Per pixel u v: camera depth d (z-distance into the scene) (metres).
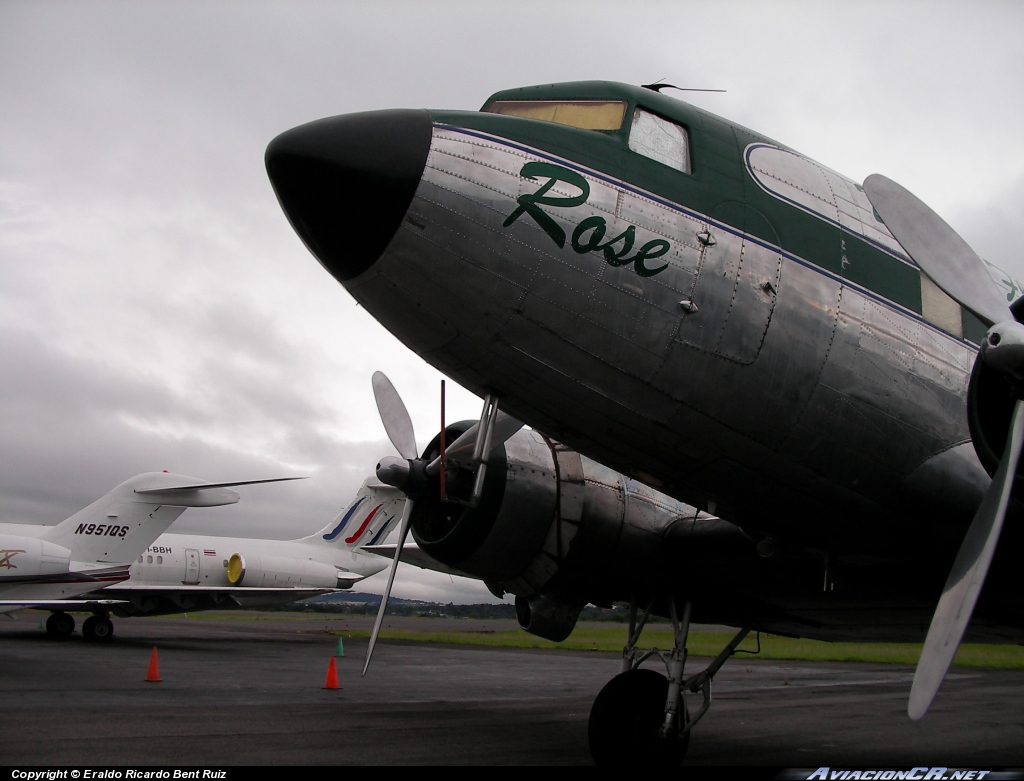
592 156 5.29
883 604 6.87
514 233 4.92
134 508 23.17
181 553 27.34
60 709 10.12
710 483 5.73
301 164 4.79
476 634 39.53
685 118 5.76
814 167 6.18
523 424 6.46
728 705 14.33
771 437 5.38
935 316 5.98
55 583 20.81
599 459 5.96
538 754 7.86
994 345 4.33
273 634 34.84
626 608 8.03
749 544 6.54
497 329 5.02
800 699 15.64
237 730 8.80
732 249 5.32
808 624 7.98
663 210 5.25
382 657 22.78
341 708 11.21
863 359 5.49
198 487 23.86
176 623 45.44
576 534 7.15
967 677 23.42
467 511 7.13
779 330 5.30
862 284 5.69
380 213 4.79
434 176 4.86
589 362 5.09
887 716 13.14
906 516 5.69
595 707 7.02
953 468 5.54
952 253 4.99
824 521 5.83
